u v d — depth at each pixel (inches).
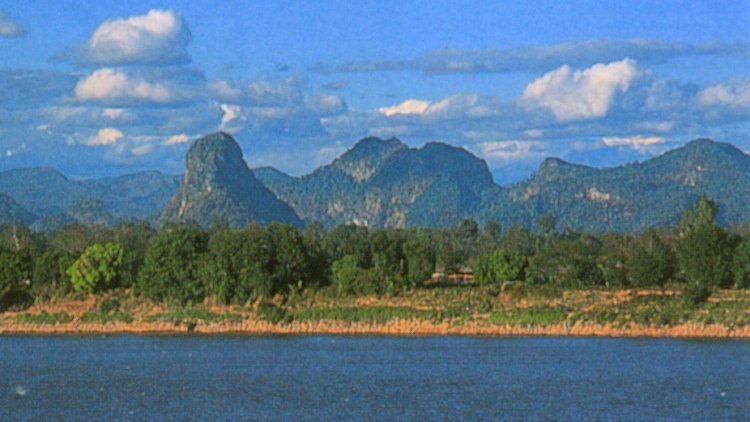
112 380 5920.3
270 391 5447.8
